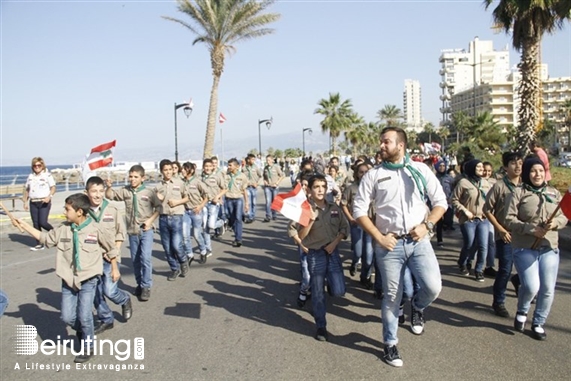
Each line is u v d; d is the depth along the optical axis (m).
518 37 20.09
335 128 60.19
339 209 5.47
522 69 20.30
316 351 4.92
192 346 5.15
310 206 5.35
